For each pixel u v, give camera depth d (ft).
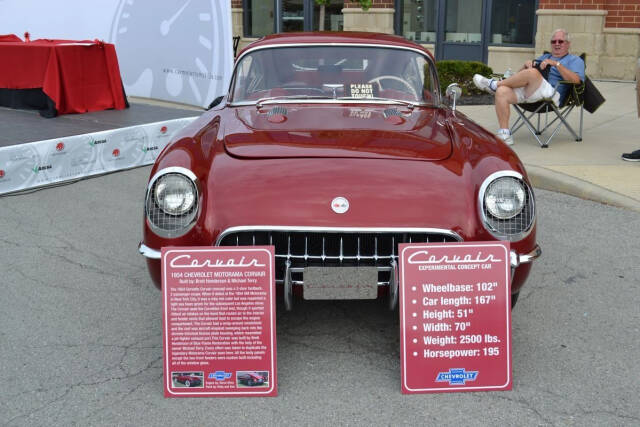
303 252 9.68
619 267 13.79
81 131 23.84
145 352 10.33
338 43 14.05
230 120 12.15
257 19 54.54
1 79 29.04
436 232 9.43
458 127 11.98
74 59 27.81
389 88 13.52
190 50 33.63
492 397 9.09
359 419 8.58
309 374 9.70
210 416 8.66
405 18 48.06
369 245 9.67
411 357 9.12
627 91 35.73
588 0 39.70
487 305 9.13
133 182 20.65
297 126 11.59
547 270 13.64
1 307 11.81
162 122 23.32
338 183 9.70
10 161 18.98
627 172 19.98
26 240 15.25
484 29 44.80
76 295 12.37
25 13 41.52
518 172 9.91
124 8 36.50
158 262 9.77
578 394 9.16
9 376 9.56
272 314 9.04
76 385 9.36
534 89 22.65
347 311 11.73
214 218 9.61
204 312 9.07
